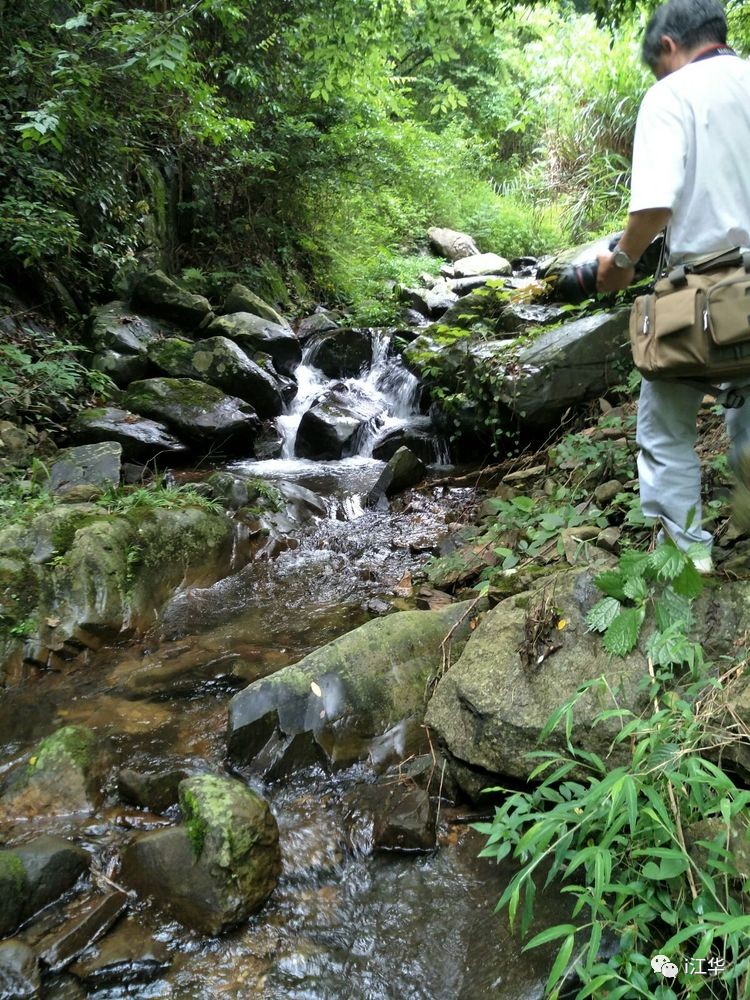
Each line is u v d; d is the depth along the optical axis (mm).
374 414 6695
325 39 7383
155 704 2840
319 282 10055
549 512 3457
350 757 2455
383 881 1996
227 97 9242
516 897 1486
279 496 4812
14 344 5867
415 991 1683
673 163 1831
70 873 1970
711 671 1926
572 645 2191
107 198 7184
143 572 3609
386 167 11531
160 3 8320
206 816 1957
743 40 6625
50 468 4730
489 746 2152
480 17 6363
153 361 6566
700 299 1816
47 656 3109
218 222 9461
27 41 6074
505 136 16344
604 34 11578
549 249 12289
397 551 4285
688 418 2104
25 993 1671
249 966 1756
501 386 4953
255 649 3234
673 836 1480
